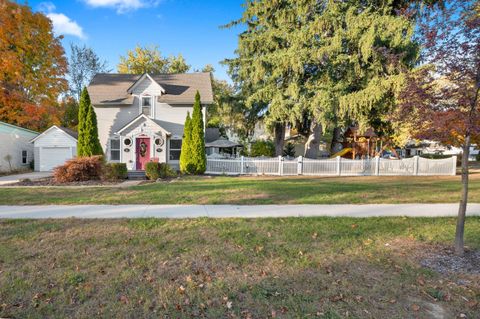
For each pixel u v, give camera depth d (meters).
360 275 3.60
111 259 4.05
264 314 2.81
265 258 4.11
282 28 18.97
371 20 15.78
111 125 18.77
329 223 5.86
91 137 15.63
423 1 13.41
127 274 3.61
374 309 2.88
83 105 15.57
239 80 22.39
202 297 3.11
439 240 4.87
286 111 17.91
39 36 22.72
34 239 4.84
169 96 19.00
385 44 15.85
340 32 16.34
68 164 13.03
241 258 4.10
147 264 3.90
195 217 6.32
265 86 19.91
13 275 3.55
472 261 4.02
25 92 23.55
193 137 16.22
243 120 23.84
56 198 8.44
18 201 8.00
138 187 10.80
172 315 2.80
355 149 25.88
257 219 6.17
